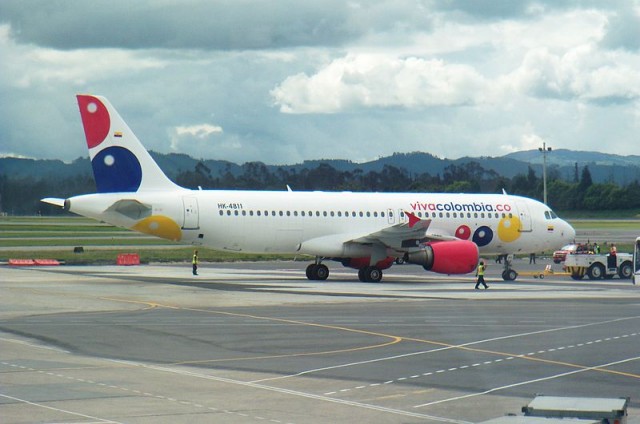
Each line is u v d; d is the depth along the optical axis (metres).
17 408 29.34
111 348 42.78
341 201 88.00
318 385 34.31
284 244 85.69
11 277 86.69
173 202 81.19
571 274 98.00
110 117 80.44
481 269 79.62
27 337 45.84
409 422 28.42
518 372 37.44
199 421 27.95
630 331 50.00
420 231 84.06
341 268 109.19
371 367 38.28
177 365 38.41
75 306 60.31
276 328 50.25
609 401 21.56
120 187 80.81
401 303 64.75
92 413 28.75
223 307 60.75
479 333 48.91
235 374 36.41
